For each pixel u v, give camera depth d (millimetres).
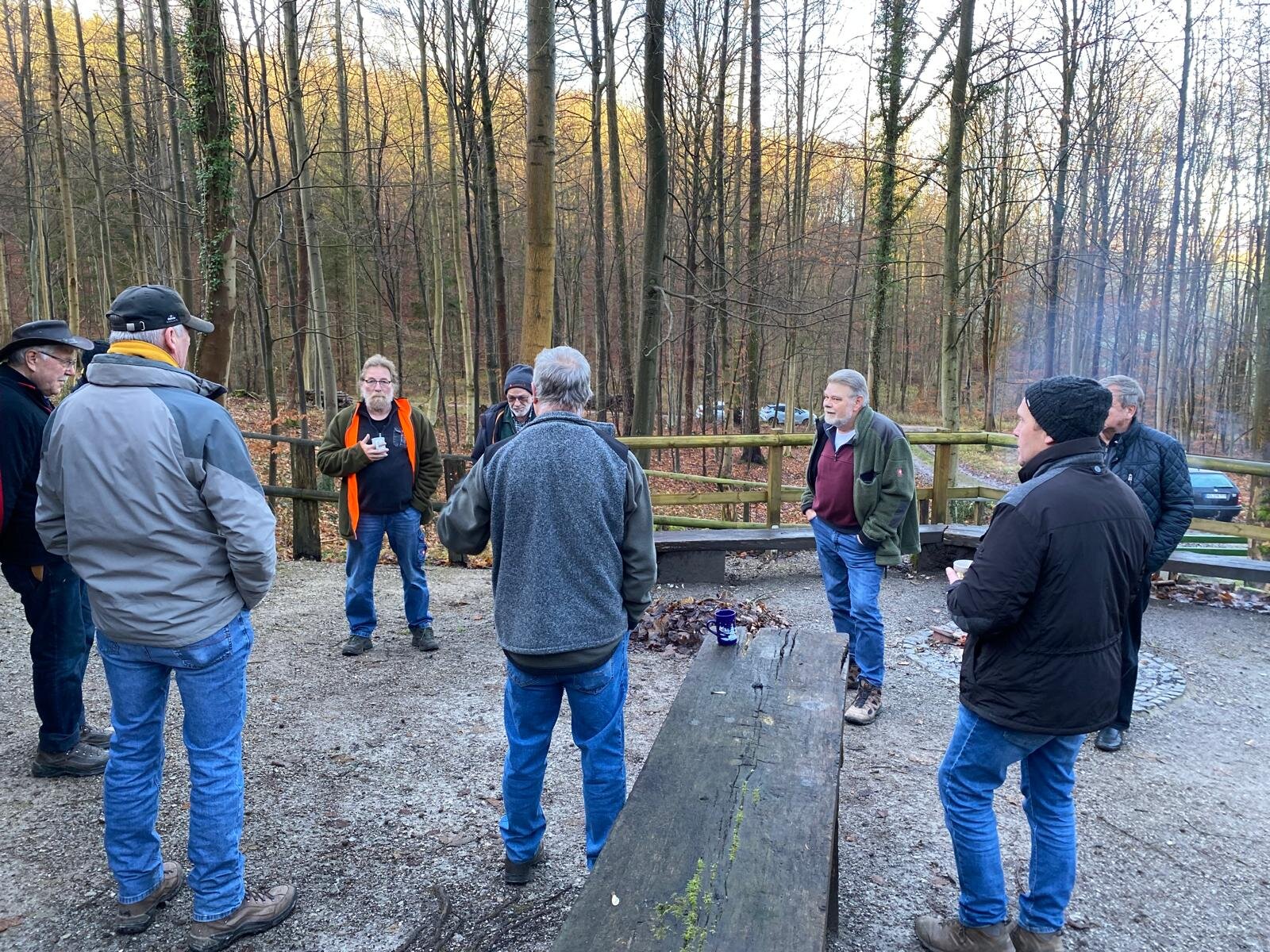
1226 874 2785
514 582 2332
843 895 2658
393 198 23391
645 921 1560
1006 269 17734
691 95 14188
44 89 20203
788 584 6512
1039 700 2100
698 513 12617
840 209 21797
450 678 4406
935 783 3395
